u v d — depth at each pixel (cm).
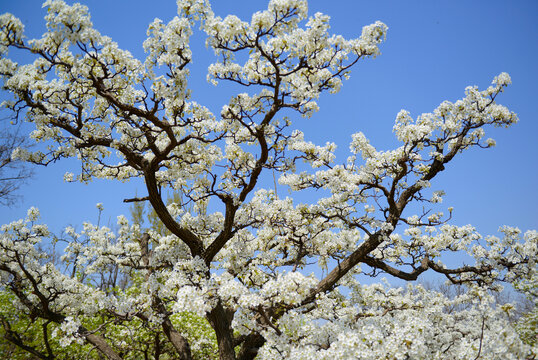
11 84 514
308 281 443
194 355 929
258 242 787
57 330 550
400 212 762
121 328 866
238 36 543
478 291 713
